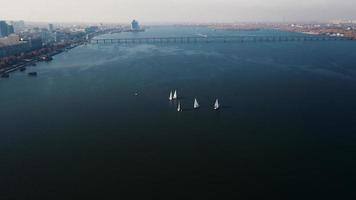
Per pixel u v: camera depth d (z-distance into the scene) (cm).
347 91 10838
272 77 13012
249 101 9825
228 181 5556
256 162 6134
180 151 6600
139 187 5431
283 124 7925
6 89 11756
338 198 5125
